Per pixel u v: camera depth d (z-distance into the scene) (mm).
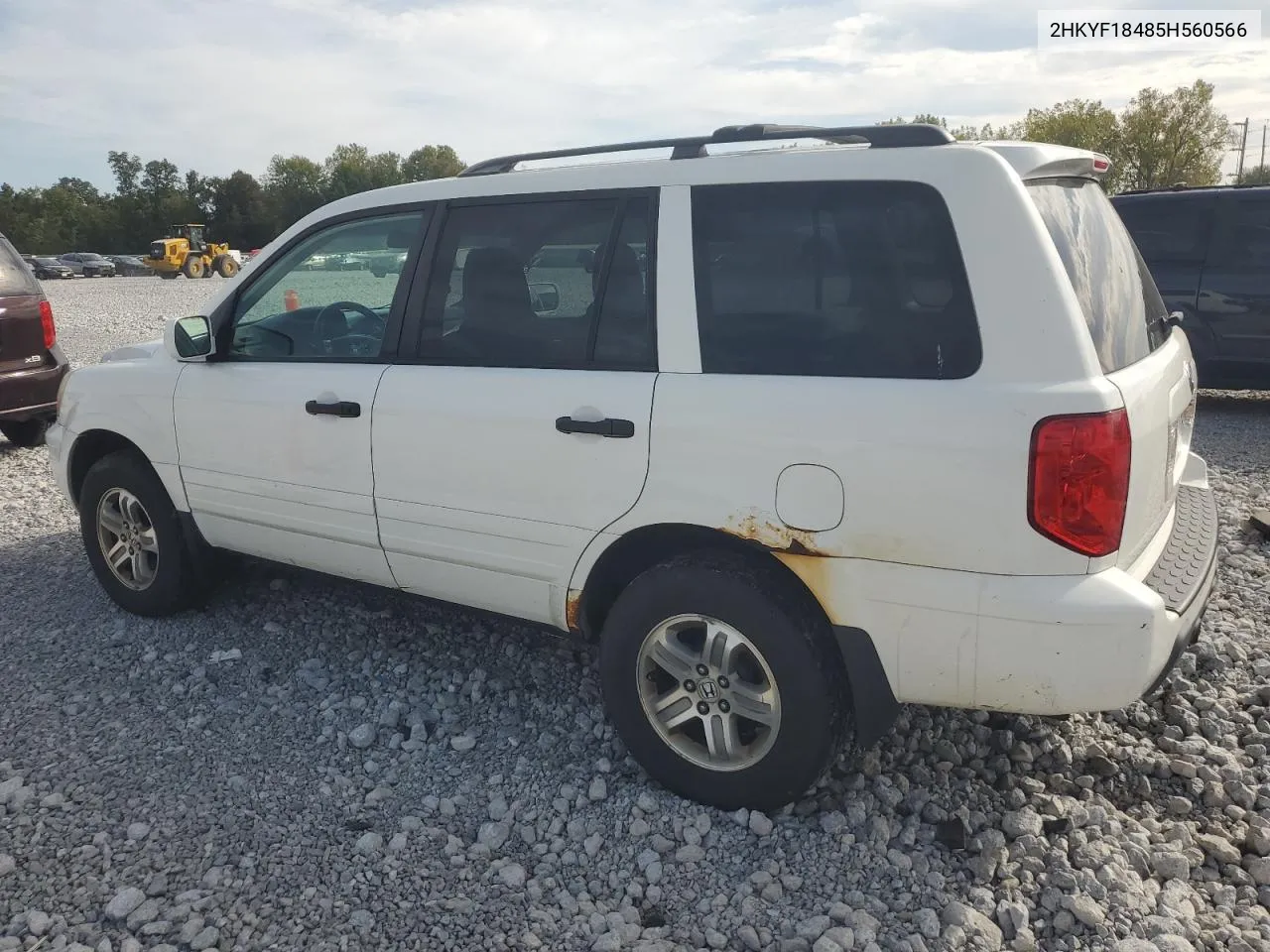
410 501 3637
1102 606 2564
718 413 2930
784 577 2951
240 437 4105
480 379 3414
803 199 2936
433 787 3363
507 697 3945
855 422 2736
